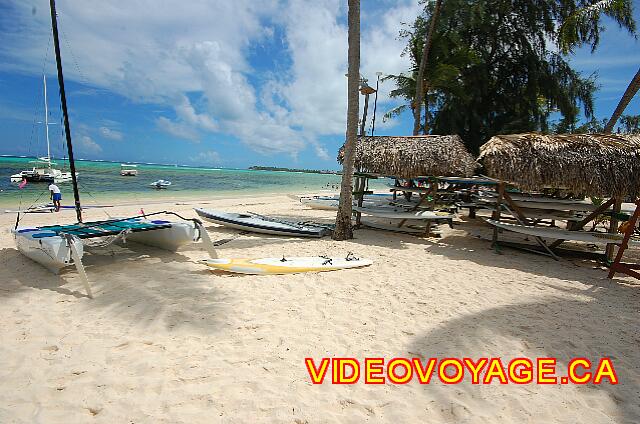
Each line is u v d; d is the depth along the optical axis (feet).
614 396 10.32
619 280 21.35
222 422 8.75
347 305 16.11
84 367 10.77
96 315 14.23
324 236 31.91
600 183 23.00
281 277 19.62
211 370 10.82
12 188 76.69
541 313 15.72
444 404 9.77
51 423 8.58
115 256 22.76
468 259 25.29
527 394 10.30
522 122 60.90
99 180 111.45
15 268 19.47
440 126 66.03
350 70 28.09
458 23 61.62
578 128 80.48
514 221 35.96
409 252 26.89
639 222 29.45
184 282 18.20
